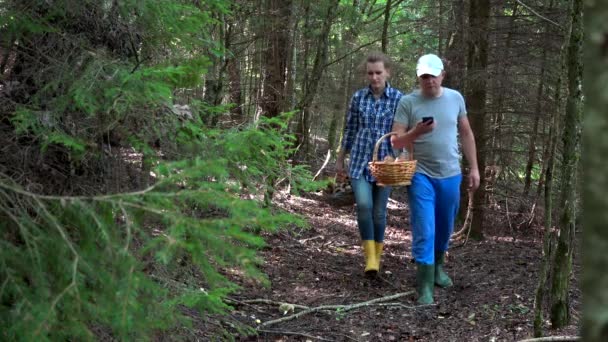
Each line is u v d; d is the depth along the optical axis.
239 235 1.85
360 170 5.07
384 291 4.87
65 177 2.63
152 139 2.69
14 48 2.71
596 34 0.81
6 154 2.51
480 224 6.89
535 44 7.23
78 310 1.75
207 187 2.01
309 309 4.23
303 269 5.34
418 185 4.50
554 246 4.09
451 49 7.69
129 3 2.69
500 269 5.38
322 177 9.70
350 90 11.91
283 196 7.80
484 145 6.95
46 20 2.66
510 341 3.59
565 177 3.39
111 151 2.78
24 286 1.79
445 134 4.48
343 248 6.29
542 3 7.37
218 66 6.23
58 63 2.61
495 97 7.70
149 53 3.09
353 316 4.20
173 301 2.42
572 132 3.26
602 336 0.78
